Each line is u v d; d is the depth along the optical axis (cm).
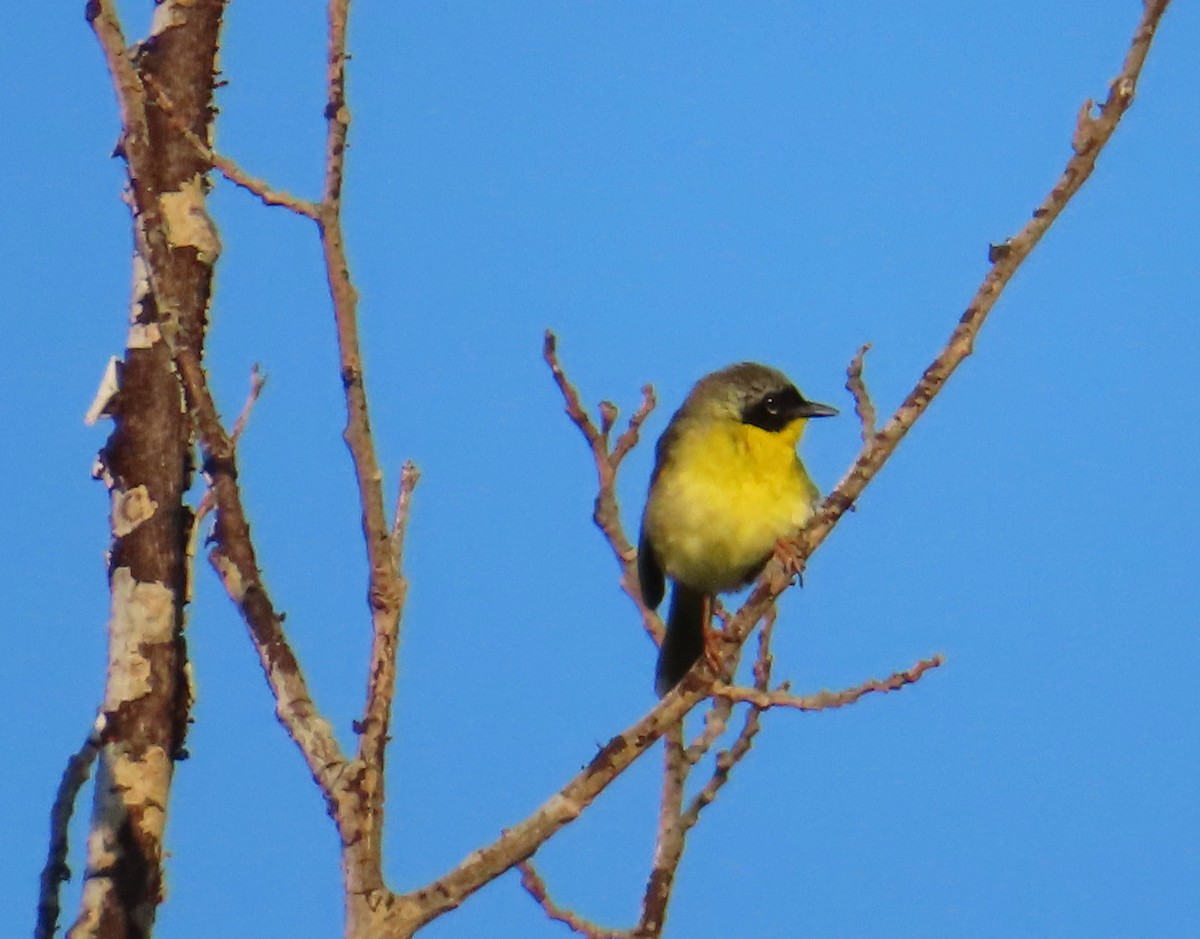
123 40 866
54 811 886
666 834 1102
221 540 873
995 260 927
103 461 1058
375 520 827
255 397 1010
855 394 1014
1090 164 899
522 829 877
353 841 824
